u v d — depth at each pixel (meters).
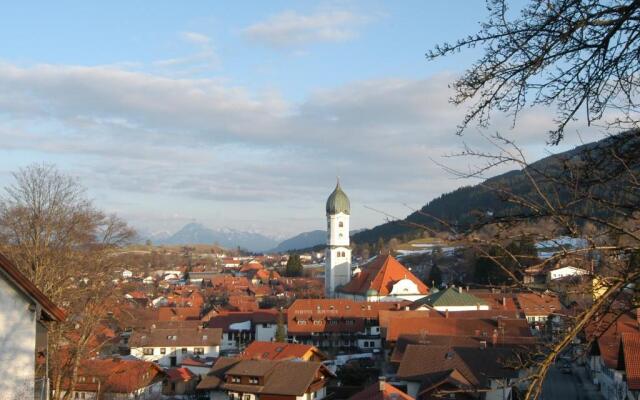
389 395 40.53
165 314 120.25
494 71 8.84
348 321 101.06
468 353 55.44
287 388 57.59
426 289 120.00
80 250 40.38
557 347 7.88
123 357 74.25
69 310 38.75
